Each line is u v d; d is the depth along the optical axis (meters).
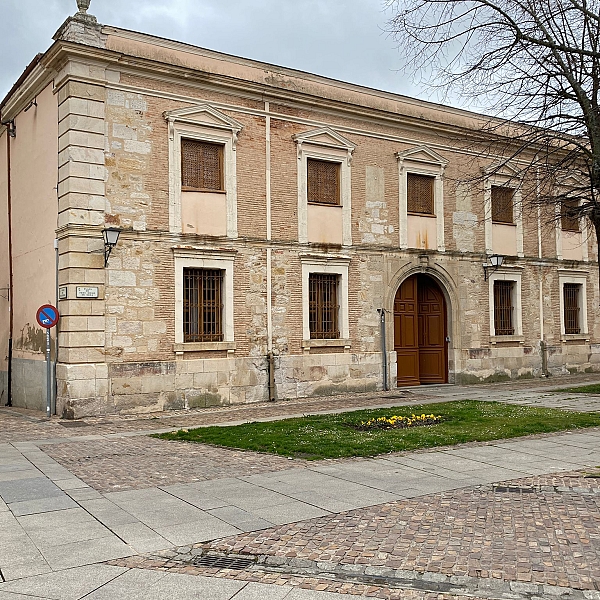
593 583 5.22
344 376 19.77
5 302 20.25
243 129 18.20
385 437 11.67
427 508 7.35
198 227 17.30
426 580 5.33
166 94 16.94
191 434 12.50
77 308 15.40
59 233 15.98
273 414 15.73
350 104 19.89
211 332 17.62
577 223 25.81
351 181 20.22
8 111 19.77
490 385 22.20
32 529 6.63
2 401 20.03
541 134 15.55
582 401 17.14
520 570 5.49
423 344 22.73
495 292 23.81
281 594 5.06
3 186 20.67
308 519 6.95
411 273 21.41
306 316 19.08
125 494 8.02
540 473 9.06
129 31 16.44
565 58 14.91
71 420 15.02
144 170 16.53
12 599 4.95
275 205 18.70
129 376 15.94
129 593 5.07
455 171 22.56
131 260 16.19
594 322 26.81
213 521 6.89
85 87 15.80
